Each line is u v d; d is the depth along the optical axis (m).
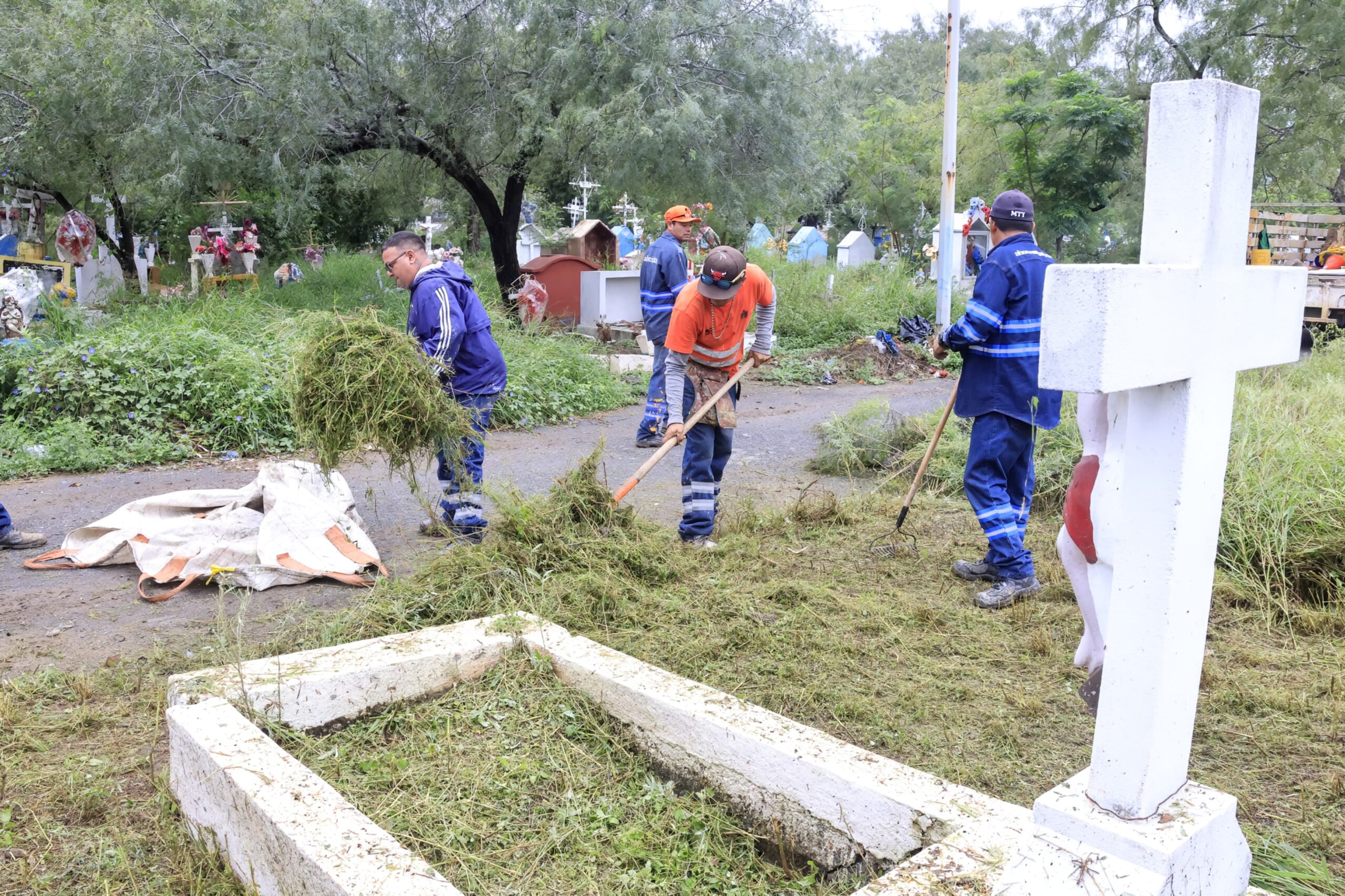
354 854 2.11
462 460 5.12
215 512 5.20
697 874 2.57
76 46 11.88
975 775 2.98
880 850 2.41
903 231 33.34
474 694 3.38
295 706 3.05
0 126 12.86
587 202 19.78
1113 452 1.97
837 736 3.25
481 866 2.56
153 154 11.59
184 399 8.27
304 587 4.71
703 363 5.20
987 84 29.38
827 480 7.16
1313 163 22.33
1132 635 1.76
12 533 5.34
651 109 12.20
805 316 15.01
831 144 15.31
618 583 4.44
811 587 4.55
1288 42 21.22
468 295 5.27
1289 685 3.59
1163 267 1.55
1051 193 22.88
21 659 3.86
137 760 3.09
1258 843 2.56
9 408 8.09
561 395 10.07
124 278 15.52
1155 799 1.82
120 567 5.04
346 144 13.21
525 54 13.09
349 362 4.57
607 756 3.07
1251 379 8.55
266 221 17.19
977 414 4.60
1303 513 4.77
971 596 4.60
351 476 7.21
